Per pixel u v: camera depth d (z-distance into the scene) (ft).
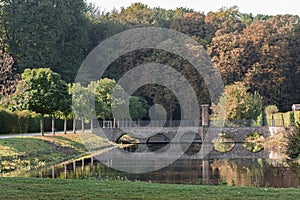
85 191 49.34
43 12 221.87
